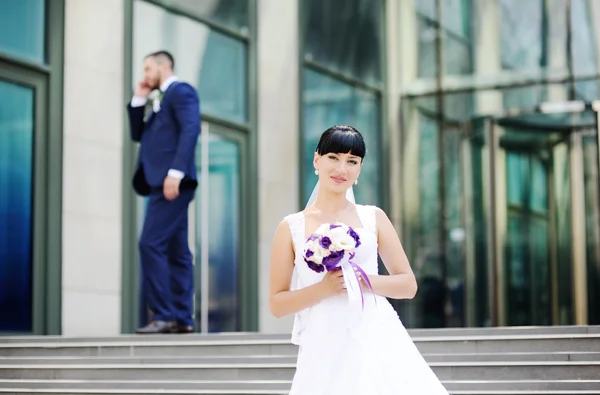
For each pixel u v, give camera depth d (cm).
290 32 1437
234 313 1298
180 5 1247
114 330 1120
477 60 1548
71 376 749
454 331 720
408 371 443
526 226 1431
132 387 713
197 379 717
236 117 1332
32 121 1053
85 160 1099
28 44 1056
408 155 1573
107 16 1139
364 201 1545
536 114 1437
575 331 705
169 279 913
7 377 766
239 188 1323
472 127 1523
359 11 1570
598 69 1484
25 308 1036
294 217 466
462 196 1521
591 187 1400
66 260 1072
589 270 1396
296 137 1431
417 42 1588
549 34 1510
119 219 1135
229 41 1331
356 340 443
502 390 645
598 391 633
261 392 672
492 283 1433
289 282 464
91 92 1112
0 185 1017
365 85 1573
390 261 469
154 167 920
